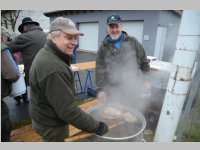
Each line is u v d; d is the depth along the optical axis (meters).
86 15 8.42
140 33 6.51
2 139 1.55
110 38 1.87
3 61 1.40
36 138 2.00
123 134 1.24
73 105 0.96
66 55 1.01
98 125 1.08
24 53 2.20
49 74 0.90
